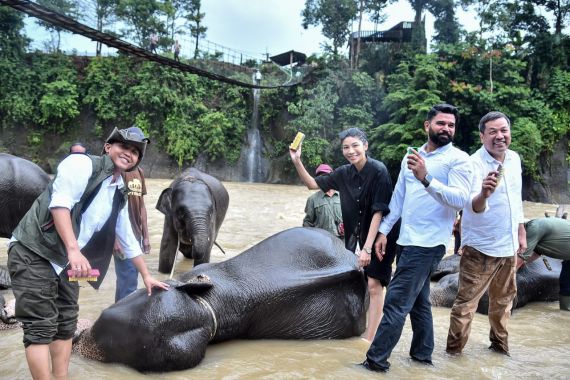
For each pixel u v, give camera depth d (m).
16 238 3.03
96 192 3.21
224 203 7.91
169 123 32.97
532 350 4.48
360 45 40.56
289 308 4.37
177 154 32.53
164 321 3.57
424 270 3.84
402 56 37.00
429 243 3.85
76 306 3.36
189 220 6.28
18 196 6.45
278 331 4.38
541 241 5.78
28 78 33.16
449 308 5.91
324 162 33.31
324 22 42.44
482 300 5.80
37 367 3.00
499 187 4.23
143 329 3.52
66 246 2.92
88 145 33.62
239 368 3.67
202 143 33.81
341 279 4.59
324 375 3.63
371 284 4.58
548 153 30.28
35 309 3.01
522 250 4.77
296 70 37.44
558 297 6.57
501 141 4.25
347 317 4.59
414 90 30.42
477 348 4.50
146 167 33.03
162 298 3.68
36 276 3.01
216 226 7.39
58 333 3.26
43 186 6.69
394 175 31.22
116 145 3.24
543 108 30.67
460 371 3.90
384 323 3.81
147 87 33.00
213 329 3.92
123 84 33.69
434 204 3.87
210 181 7.41
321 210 6.55
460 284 4.34
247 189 25.77
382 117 34.09
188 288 3.87
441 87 31.08
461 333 4.25
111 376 3.42
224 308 4.06
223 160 34.09
